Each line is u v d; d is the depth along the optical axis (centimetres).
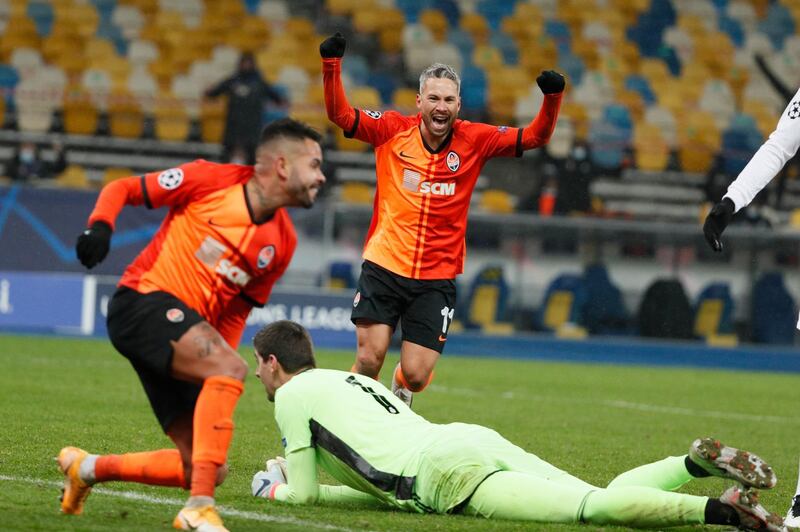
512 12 7106
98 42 6438
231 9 6700
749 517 1340
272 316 4806
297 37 6675
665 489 1468
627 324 5144
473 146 1984
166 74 6375
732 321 5184
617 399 3666
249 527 1363
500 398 3478
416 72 6688
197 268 1315
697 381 4525
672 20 7306
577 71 6906
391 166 1997
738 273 5172
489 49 6875
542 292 5059
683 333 5166
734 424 3120
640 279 5119
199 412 1283
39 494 1541
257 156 1317
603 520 1409
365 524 1399
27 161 5462
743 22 7400
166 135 5950
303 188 1305
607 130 6419
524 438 2580
